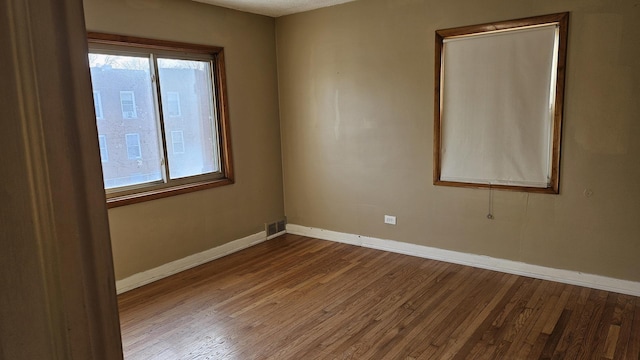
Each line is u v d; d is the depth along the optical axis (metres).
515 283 3.52
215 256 4.37
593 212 3.29
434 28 3.79
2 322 0.44
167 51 3.85
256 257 4.38
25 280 0.45
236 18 4.38
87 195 0.49
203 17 4.05
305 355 2.60
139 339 2.83
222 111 4.32
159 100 3.81
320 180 4.82
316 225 4.96
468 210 3.87
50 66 0.44
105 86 3.44
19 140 0.42
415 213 4.19
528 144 3.49
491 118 3.64
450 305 3.17
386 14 4.04
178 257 4.02
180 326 3.00
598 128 3.18
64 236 0.47
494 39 3.52
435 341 2.70
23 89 0.42
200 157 4.26
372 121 4.31
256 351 2.65
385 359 2.52
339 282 3.67
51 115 0.44
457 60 3.73
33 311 0.46
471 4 3.58
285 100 4.94
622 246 3.21
